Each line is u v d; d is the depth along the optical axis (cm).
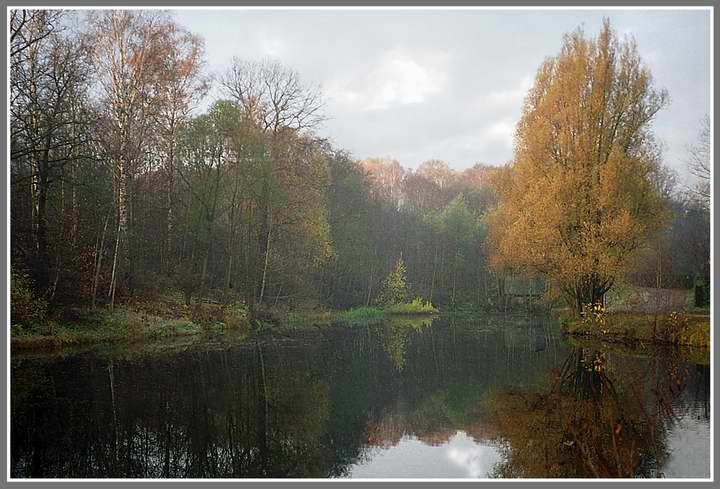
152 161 2622
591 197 2059
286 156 2800
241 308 2703
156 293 2469
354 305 4266
